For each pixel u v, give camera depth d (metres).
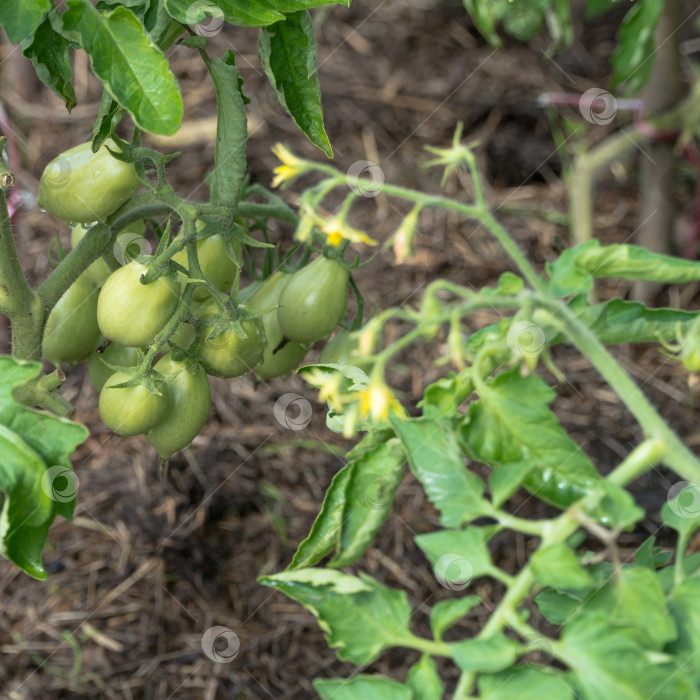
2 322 1.65
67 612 1.64
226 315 1.14
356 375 1.15
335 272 1.22
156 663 1.60
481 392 1.04
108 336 1.14
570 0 2.49
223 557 1.70
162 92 1.04
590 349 1.07
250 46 2.37
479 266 2.10
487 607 1.62
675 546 1.65
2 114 2.09
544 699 0.99
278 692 1.58
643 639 0.99
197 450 1.82
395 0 2.55
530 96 2.35
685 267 1.10
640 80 1.72
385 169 2.24
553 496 1.05
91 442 1.84
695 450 1.80
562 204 2.20
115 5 1.11
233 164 1.14
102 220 1.16
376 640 1.03
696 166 1.92
